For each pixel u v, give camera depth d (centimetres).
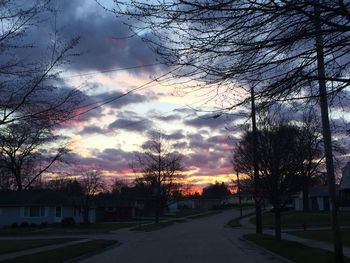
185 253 2355
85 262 2050
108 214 8231
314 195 8875
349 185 6047
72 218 6212
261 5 668
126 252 2509
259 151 2820
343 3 684
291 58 727
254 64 733
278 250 2219
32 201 6328
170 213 10844
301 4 673
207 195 17025
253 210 11412
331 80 761
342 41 709
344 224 4706
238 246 2788
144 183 8550
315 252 1973
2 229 5603
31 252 2400
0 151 3631
